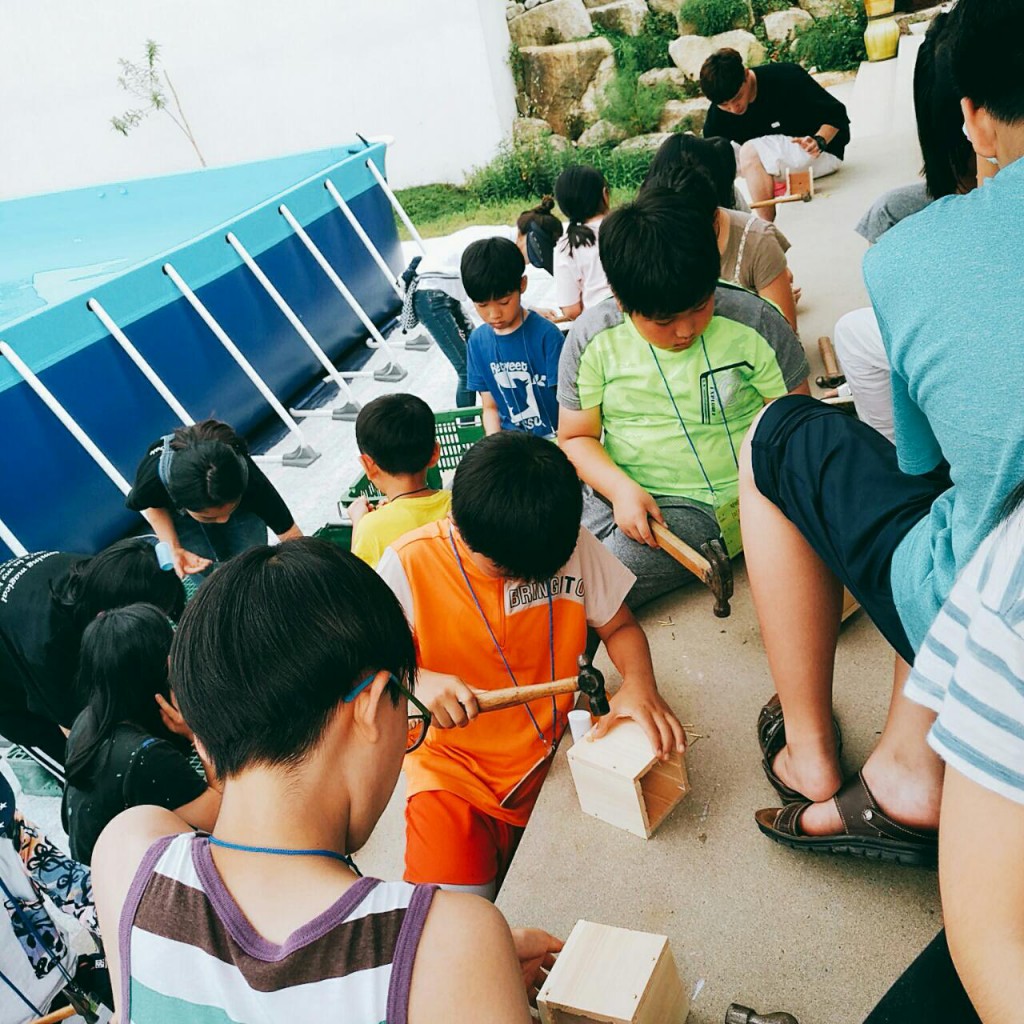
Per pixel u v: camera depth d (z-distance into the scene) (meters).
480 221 11.63
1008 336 0.90
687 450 2.34
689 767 1.81
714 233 2.07
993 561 0.74
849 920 1.44
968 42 1.03
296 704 0.88
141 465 3.65
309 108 12.84
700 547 2.37
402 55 12.19
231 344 5.86
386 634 0.94
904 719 1.37
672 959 1.35
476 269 3.55
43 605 2.79
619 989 1.28
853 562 1.30
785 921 1.47
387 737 0.96
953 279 0.96
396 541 1.93
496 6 12.03
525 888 1.67
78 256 8.51
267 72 12.77
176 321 5.86
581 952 1.35
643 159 11.63
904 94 7.92
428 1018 0.78
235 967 0.83
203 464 3.20
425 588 1.88
